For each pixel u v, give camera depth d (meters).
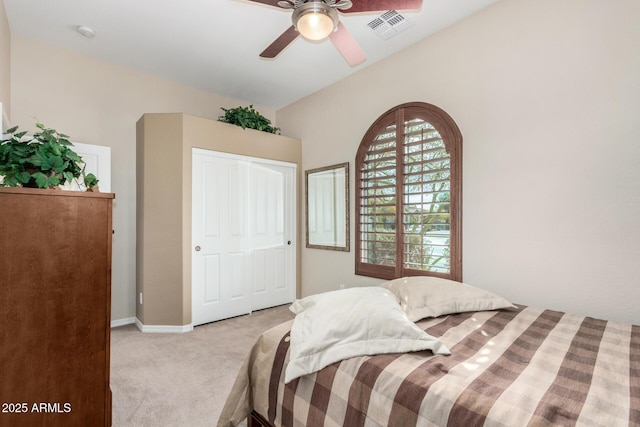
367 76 3.30
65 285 1.37
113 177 3.32
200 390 2.06
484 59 2.38
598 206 1.88
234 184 3.64
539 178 2.10
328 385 1.19
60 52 3.02
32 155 1.42
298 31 1.74
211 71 3.47
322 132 3.86
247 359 1.57
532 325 1.55
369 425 1.04
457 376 1.04
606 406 0.87
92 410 1.43
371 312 1.33
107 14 2.52
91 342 1.43
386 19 2.51
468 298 1.77
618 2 1.81
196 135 3.32
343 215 3.53
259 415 1.48
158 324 3.16
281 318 3.58
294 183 4.19
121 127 3.38
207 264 3.40
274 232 4.01
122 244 3.39
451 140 2.54
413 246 2.79
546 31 2.08
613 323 1.59
